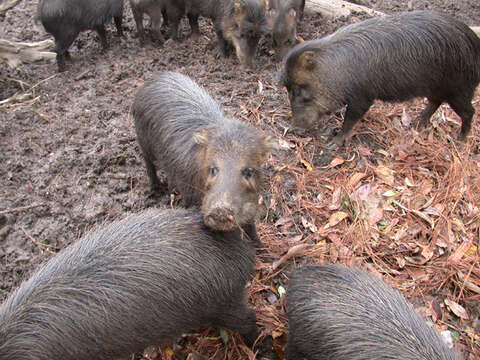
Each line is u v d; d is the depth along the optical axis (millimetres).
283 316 1227
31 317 854
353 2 2963
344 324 930
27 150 1636
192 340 1175
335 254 1358
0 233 1379
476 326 1214
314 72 1569
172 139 1253
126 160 1613
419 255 1366
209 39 2465
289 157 1638
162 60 2160
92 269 900
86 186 1529
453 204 1487
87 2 2035
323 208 1483
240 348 1170
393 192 1528
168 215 1021
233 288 1013
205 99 1325
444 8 2967
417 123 1814
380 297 962
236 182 990
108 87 1966
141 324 903
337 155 1658
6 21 2467
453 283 1304
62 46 2041
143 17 2477
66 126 1743
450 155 1690
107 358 911
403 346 886
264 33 2129
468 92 1677
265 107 1848
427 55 1546
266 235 1411
